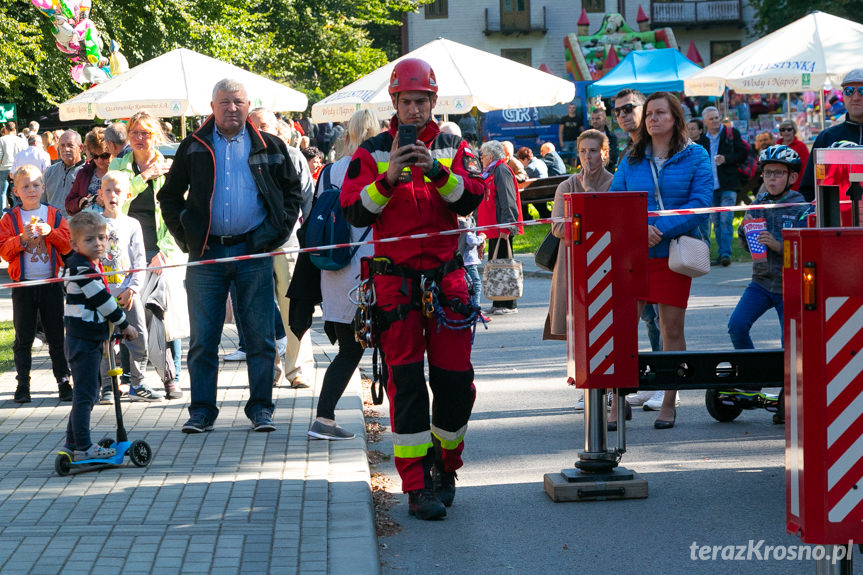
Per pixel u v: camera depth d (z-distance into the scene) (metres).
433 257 7.03
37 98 45.91
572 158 48.91
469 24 75.69
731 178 22.50
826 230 4.61
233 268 9.23
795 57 21.77
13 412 10.32
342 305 8.84
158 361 10.78
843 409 4.66
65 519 6.70
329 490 7.33
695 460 8.60
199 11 48.50
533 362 13.54
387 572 6.21
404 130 6.69
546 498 7.66
